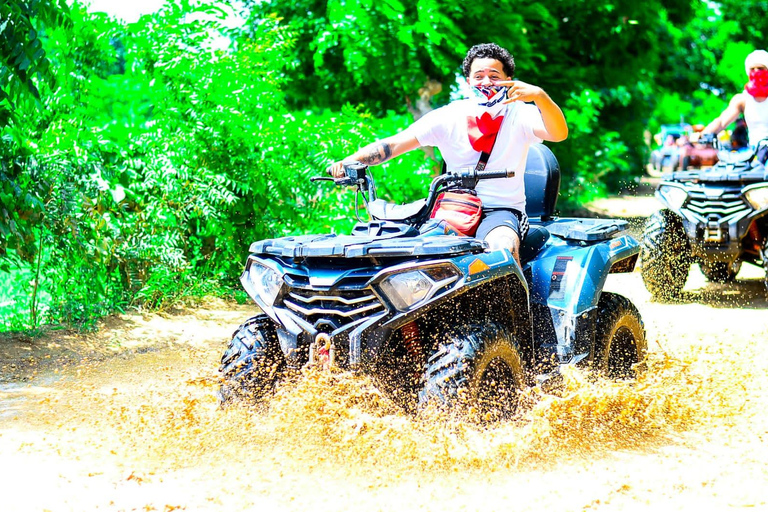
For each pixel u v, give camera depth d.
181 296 7.49
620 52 14.88
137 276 7.33
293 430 3.81
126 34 7.89
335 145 8.24
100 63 7.84
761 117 8.30
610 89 15.45
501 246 3.96
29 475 3.54
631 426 4.17
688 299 8.36
